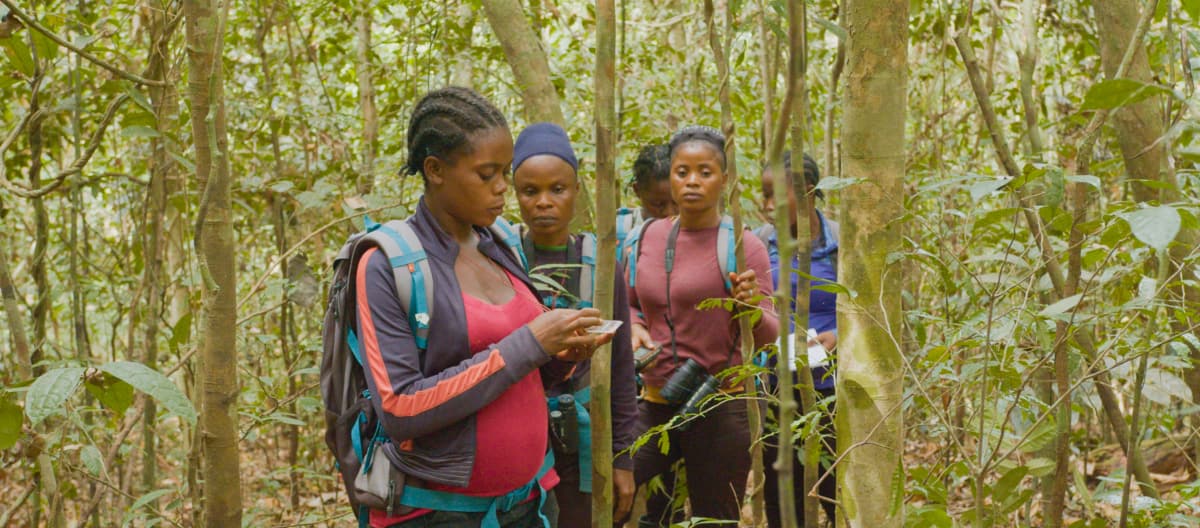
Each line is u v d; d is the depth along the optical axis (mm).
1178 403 2846
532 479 1816
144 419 3416
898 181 1609
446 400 1617
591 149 3555
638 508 2967
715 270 2889
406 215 3346
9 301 2182
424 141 1732
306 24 5012
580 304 2447
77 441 2738
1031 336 2064
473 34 4691
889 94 1583
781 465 1070
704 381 2857
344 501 4141
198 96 1662
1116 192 3475
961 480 1998
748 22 2076
